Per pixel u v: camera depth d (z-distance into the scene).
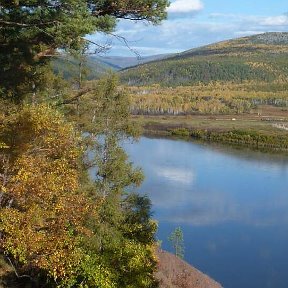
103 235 18.47
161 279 25.72
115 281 14.41
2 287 13.09
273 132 107.12
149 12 12.12
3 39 12.60
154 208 46.66
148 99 170.00
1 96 14.17
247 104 175.50
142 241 22.41
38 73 16.73
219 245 39.00
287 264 35.88
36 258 10.64
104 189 21.66
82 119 21.84
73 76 21.94
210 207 48.16
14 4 11.08
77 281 14.07
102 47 12.27
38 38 12.79
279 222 44.88
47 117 10.70
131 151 80.44
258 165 72.50
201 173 64.25
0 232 10.41
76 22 10.84
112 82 23.14
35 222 10.11
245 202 50.72
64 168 10.55
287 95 197.38
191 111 164.88
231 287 31.78
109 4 11.98
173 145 91.88
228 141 102.38
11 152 10.20
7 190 9.84
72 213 10.69
